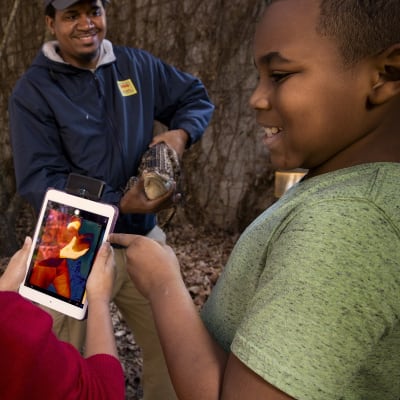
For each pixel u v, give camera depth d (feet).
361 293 1.71
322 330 1.73
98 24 7.06
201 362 2.31
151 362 7.66
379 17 1.77
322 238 1.81
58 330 6.75
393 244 1.74
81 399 2.94
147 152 7.22
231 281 2.64
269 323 1.82
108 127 7.32
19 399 2.57
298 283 1.79
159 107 8.50
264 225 2.46
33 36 23.82
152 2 20.65
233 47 19.33
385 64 1.85
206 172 20.83
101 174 7.20
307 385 1.72
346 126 2.00
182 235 20.39
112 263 4.16
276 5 2.02
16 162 6.89
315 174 2.40
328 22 1.84
